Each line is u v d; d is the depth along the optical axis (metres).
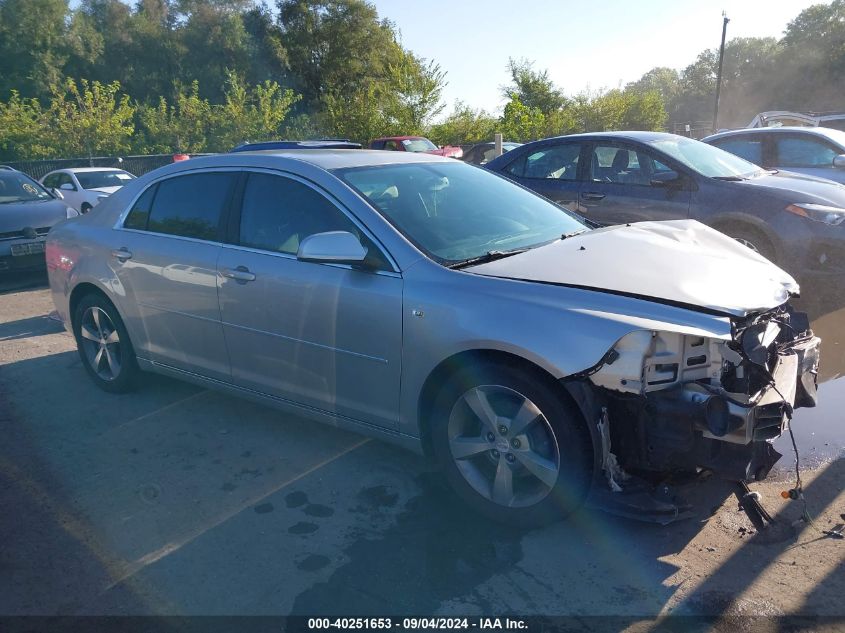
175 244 4.26
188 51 49.59
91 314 4.96
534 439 3.04
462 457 3.23
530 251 3.43
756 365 2.82
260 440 4.18
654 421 2.79
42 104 45.62
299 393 3.78
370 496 3.50
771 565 2.86
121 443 4.19
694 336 2.76
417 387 3.26
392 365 3.32
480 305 3.03
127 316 4.62
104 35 50.25
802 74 66.69
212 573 2.92
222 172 4.20
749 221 6.08
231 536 3.19
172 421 4.48
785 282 3.31
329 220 3.64
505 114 32.44
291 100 35.16
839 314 6.18
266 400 3.99
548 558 2.96
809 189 6.20
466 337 3.02
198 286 4.10
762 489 3.47
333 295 3.48
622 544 3.04
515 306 2.95
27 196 10.07
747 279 3.13
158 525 3.30
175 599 2.77
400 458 3.90
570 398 2.91
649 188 6.68
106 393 4.98
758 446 2.93
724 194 6.23
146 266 4.39
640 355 2.71
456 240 3.54
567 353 2.78
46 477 3.80
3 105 29.50
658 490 2.97
